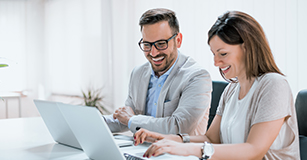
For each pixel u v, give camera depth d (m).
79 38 5.14
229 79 1.50
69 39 5.28
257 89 1.29
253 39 1.28
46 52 5.46
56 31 5.44
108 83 4.80
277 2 2.66
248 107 1.31
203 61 3.31
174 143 1.18
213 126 1.55
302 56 2.50
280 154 1.28
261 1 2.78
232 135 1.38
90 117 1.08
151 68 1.94
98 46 4.91
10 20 5.28
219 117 1.55
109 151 1.09
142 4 4.26
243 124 1.33
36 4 5.43
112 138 1.03
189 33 3.47
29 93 5.36
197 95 1.72
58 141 1.52
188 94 1.73
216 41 1.30
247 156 1.18
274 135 1.22
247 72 1.31
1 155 1.30
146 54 1.79
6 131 1.83
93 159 1.23
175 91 1.80
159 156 1.18
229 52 1.30
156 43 1.74
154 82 1.93
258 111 1.25
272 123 1.22
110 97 4.79
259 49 1.30
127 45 4.57
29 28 5.39
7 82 5.23
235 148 1.18
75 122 1.19
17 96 4.98
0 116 5.07
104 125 1.03
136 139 1.35
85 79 5.08
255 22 1.30
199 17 3.35
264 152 1.21
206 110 1.80
